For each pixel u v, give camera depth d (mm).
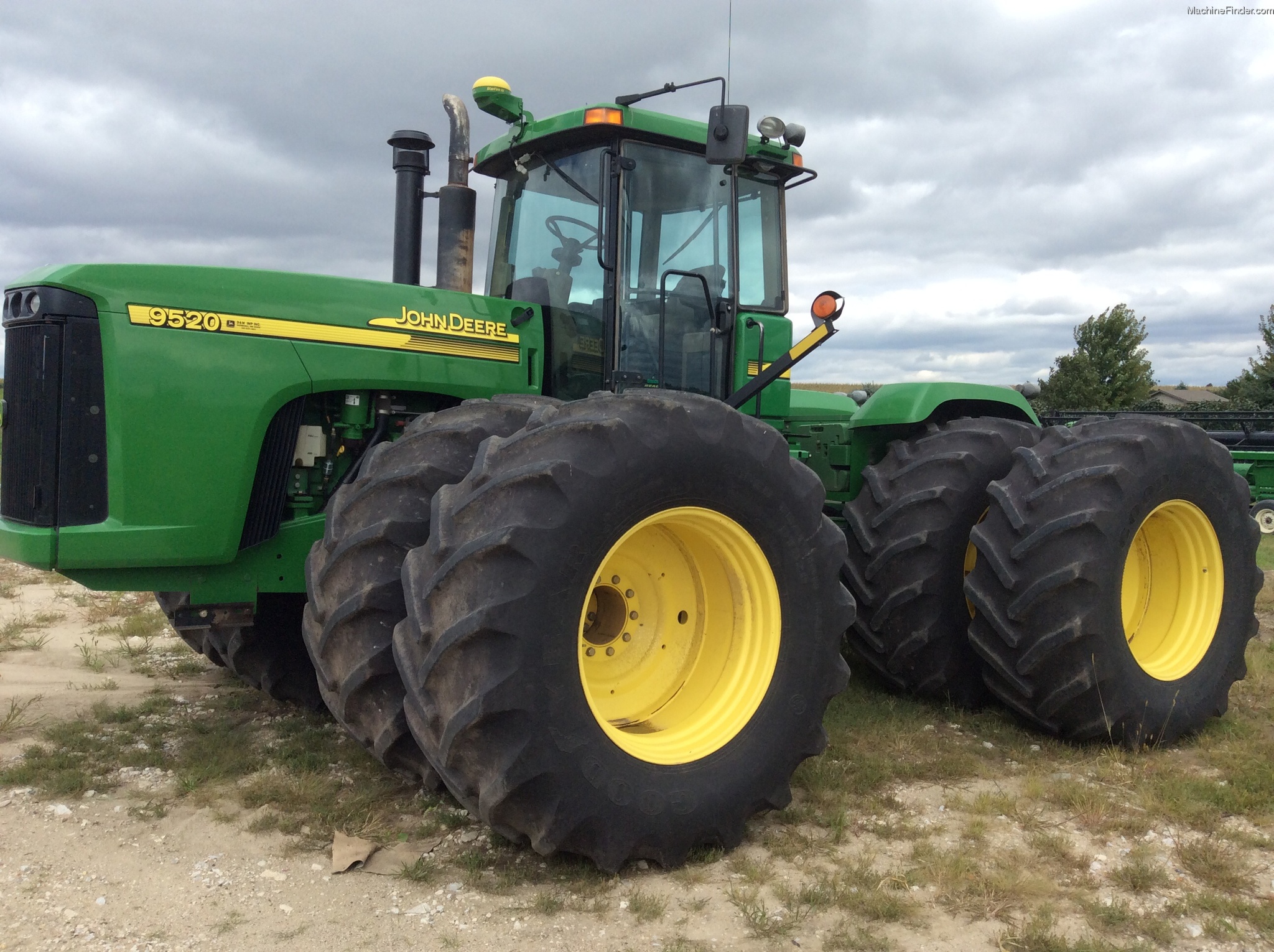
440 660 2457
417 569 2578
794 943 2363
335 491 3463
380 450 3057
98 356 2977
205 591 3176
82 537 2922
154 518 3004
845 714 4121
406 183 4145
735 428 2893
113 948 2293
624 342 3852
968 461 4145
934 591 4090
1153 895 2627
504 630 2414
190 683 4633
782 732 2969
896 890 2621
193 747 3658
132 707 4188
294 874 2689
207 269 3146
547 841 2553
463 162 4059
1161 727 3801
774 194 4488
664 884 2664
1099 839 2965
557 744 2500
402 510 2877
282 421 3260
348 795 3219
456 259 4047
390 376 3422
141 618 5938
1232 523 4098
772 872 2732
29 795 3189
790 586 3014
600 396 2846
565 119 3789
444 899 2549
